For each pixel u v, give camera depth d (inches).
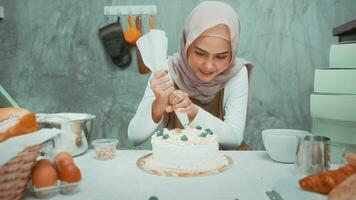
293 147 40.1
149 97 58.3
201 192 31.8
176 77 64.5
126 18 92.9
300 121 95.0
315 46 92.5
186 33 61.0
